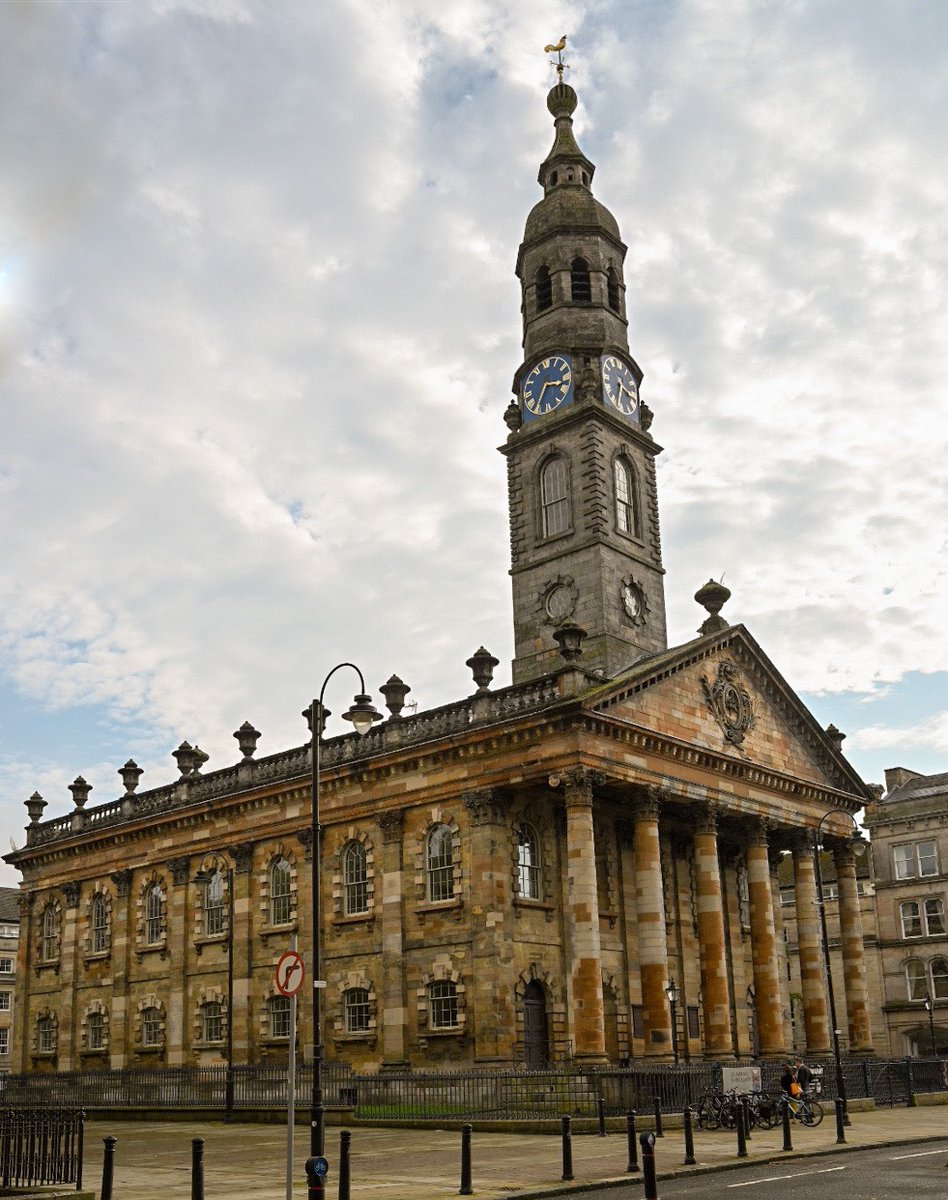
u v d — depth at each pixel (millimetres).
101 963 62281
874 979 80562
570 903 43469
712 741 49844
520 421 60750
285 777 53844
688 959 51969
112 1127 43188
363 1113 39500
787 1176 23891
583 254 61594
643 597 57281
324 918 50719
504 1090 38156
